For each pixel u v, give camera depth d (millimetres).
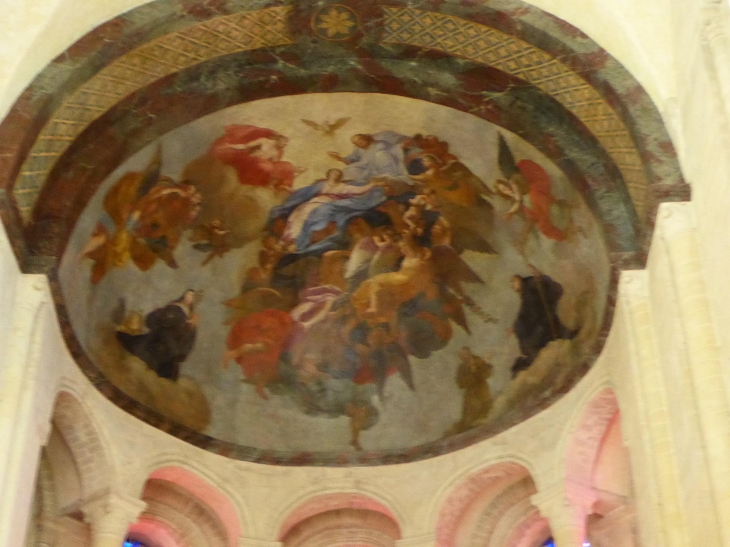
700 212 13148
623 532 17750
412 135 17688
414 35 16141
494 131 16953
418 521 18359
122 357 17734
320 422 19359
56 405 16547
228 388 19094
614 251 14867
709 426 12023
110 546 16797
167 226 18047
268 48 16328
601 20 15078
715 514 11781
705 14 12758
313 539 19531
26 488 14109
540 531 19016
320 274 19359
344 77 16859
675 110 14234
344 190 18516
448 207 18453
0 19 14570
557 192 16734
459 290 19047
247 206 18500
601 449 17406
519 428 17953
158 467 17797
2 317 13906
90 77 15016
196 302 18797
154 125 16469
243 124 17344
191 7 15258
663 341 13578
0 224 13945
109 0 15016
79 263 16609
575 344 17266
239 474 18688
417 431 19125
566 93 15633
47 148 14883
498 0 15398
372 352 19562
